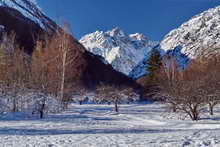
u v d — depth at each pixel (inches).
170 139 440.8
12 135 542.6
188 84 954.7
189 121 880.9
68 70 1464.1
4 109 1058.1
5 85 1181.1
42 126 721.0
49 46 1515.7
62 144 429.4
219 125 716.7
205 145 383.6
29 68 1375.5
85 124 802.2
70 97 1488.7
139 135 515.2
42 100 1002.1
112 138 479.5
